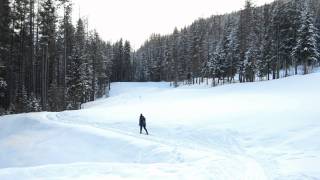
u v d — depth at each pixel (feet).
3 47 160.04
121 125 95.04
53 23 174.60
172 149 65.26
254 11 276.21
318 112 85.40
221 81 311.68
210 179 41.98
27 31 184.85
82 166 47.21
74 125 95.50
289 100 112.47
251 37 257.34
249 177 44.21
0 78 158.81
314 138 64.39
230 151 63.36
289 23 231.71
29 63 200.75
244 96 139.44
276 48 236.63
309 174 43.98
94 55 281.33
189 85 330.75
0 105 181.57
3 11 155.84
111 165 48.21
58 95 183.11
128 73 459.73
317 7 355.15
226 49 290.15
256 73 258.16
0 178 40.70
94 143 77.87
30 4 181.98
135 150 69.10
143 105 147.64
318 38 267.80
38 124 100.63
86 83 218.18
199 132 79.56
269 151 60.49
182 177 42.32
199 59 333.83
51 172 43.78
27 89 207.10
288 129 72.59
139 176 42.39
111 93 324.60
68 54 233.76
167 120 96.68
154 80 436.35
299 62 243.81
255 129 76.13
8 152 81.20
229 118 90.43
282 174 44.93
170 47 406.62
